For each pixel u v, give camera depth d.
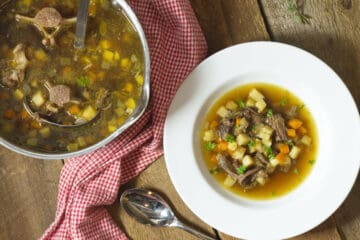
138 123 0.74
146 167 0.76
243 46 0.71
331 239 0.73
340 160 0.70
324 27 0.74
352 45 0.73
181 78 0.74
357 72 0.73
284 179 0.73
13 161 0.78
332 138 0.71
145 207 0.75
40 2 0.69
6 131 0.69
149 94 0.71
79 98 0.69
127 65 0.69
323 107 0.71
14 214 0.78
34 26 0.69
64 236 0.76
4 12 0.68
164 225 0.75
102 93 0.69
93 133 0.70
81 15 0.67
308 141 0.73
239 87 0.74
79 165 0.74
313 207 0.70
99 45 0.69
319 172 0.72
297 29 0.74
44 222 0.78
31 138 0.69
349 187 0.70
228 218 0.71
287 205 0.71
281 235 0.71
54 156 0.67
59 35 0.69
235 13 0.75
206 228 0.75
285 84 0.73
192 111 0.72
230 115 0.74
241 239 0.74
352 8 0.73
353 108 0.70
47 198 0.78
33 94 0.69
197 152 0.73
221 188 0.73
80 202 0.75
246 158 0.73
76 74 0.69
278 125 0.73
